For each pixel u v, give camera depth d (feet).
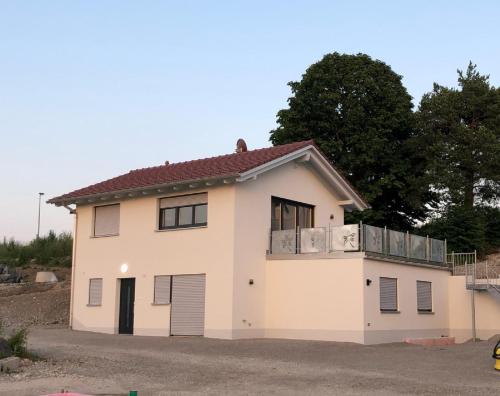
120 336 69.10
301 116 126.21
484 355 53.01
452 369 45.06
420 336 71.41
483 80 129.70
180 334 68.85
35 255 140.46
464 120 129.80
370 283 63.36
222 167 69.87
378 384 37.91
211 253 67.31
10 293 104.32
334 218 81.56
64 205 82.74
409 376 41.47
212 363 46.78
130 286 75.46
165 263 71.46
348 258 63.57
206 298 67.10
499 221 123.34
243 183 67.56
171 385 36.83
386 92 126.00
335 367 45.57
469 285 76.43
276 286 68.33
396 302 68.18
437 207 129.39
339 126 125.39
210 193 68.44
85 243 81.15
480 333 76.33
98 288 78.74
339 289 63.77
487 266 83.25
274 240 69.87
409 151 127.34
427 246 75.56
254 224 68.49
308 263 66.44
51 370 41.34
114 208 79.00
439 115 125.70
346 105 124.26
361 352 54.54
